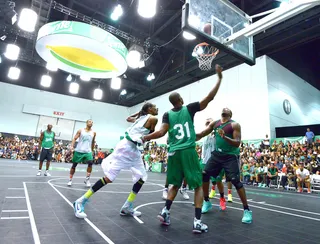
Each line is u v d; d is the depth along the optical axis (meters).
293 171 8.38
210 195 4.34
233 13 4.20
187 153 2.14
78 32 5.05
